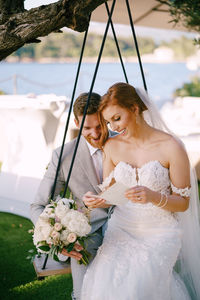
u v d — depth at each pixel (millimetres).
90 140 2342
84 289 1996
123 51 32875
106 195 1865
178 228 2129
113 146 2275
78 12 1917
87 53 33250
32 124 4246
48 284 2955
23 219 4340
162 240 2031
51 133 4332
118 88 2127
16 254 3482
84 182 2346
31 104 4090
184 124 6160
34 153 4340
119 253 2016
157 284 1884
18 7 1997
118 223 2197
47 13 1907
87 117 2252
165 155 2135
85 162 2354
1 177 4617
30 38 1976
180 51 31359
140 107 2191
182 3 4082
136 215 2131
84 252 2033
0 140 6617
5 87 16047
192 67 21281
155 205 2020
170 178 2145
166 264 1947
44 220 1957
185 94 16969
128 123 2156
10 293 2816
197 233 2283
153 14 5098
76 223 1903
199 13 3945
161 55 32062
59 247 1924
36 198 2328
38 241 1962
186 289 2123
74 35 32688
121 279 1886
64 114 5891
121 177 2148
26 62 34062
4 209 4551
